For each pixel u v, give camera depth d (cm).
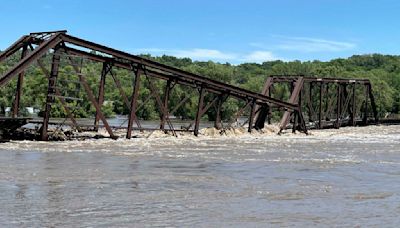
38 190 2220
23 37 4794
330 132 7988
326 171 3148
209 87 6291
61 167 2977
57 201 2008
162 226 1680
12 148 3969
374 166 3450
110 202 2022
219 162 3506
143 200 2081
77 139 4897
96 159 3447
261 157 3916
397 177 2923
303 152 4428
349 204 2095
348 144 5494
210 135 6244
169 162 3422
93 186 2370
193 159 3650
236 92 6359
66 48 4691
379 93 15625
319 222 1775
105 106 13300
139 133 5866
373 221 1803
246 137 6353
